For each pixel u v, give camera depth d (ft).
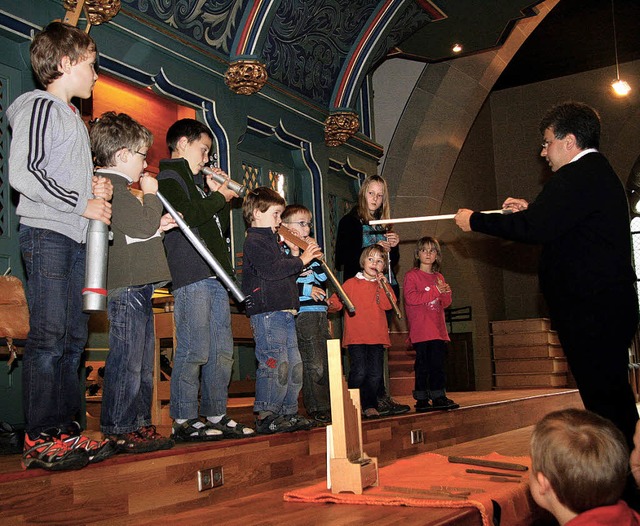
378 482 9.71
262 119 17.71
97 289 7.93
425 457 12.43
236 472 9.95
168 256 10.66
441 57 25.29
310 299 13.29
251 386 16.63
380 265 14.78
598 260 9.55
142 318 9.27
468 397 23.47
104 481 8.13
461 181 35.19
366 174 22.45
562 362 33.71
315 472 11.50
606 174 9.81
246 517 8.40
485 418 18.12
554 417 5.74
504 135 38.73
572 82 37.06
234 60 16.57
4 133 12.03
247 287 11.62
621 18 30.37
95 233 8.04
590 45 33.22
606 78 36.29
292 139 19.01
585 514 5.25
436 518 7.78
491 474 10.52
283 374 11.34
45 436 7.80
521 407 20.74
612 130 35.99
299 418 11.34
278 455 10.77
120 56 13.74
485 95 26.99
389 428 13.98
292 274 11.55
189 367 10.44
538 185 37.73
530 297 38.47
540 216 9.68
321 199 19.83
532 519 9.43
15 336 9.72
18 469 7.75
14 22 11.80
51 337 8.03
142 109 19.95
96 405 16.35
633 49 33.88
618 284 9.48
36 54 8.44
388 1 19.63
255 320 11.55
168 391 14.32
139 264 9.14
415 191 26.27
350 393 10.02
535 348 33.32
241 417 15.02
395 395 24.54
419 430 14.87
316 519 8.05
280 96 18.22
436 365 16.24
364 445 13.12
